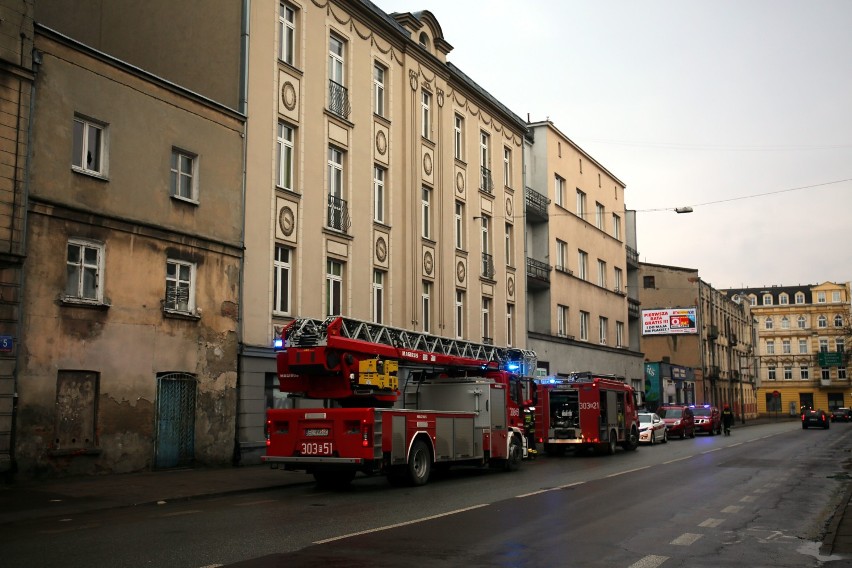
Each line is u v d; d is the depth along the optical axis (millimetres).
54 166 16812
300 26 24828
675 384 63406
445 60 33594
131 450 18156
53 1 21516
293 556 8750
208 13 22922
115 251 18094
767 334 115812
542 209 42812
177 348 19547
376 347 17906
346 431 16094
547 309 42750
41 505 13047
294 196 23984
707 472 20156
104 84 18125
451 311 32625
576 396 28984
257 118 22719
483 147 37156
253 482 16969
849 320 83625
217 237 21016
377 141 28406
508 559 8672
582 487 16375
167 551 9023
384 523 11250
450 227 33062
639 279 69062
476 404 20094
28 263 16125
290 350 16797
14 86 15969
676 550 9375
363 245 27109
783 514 12500
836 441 37781
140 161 18922
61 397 16750
